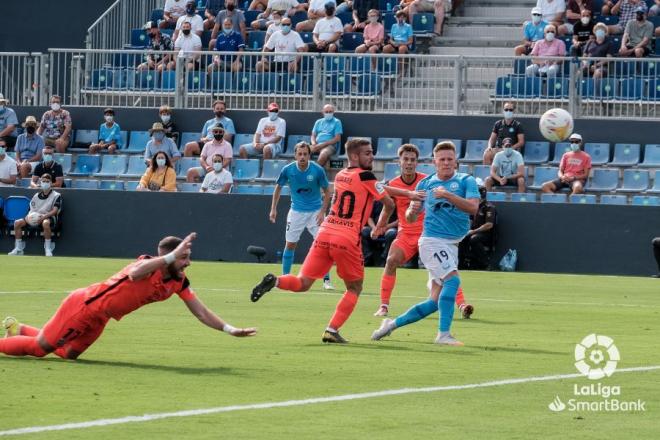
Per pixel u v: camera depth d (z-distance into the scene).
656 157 49.22
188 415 13.40
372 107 53.44
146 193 47.94
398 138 51.62
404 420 13.37
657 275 42.88
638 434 12.81
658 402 14.81
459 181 20.47
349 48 57.28
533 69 52.00
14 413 13.31
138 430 12.50
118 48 62.12
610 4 56.91
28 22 69.44
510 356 19.02
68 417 13.15
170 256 16.56
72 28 69.19
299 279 20.86
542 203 44.94
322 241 20.69
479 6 61.16
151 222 47.88
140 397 14.53
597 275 43.78
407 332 22.69
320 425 12.98
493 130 49.88
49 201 48.09
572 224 44.78
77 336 17.19
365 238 45.12
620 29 55.25
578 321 25.39
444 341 20.58
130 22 62.91
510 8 60.66
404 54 53.62
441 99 53.16
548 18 55.97
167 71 55.56
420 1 58.53
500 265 45.16
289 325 23.55
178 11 62.12
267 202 46.91
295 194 34.38
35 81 56.50
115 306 16.86
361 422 13.21
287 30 55.59
